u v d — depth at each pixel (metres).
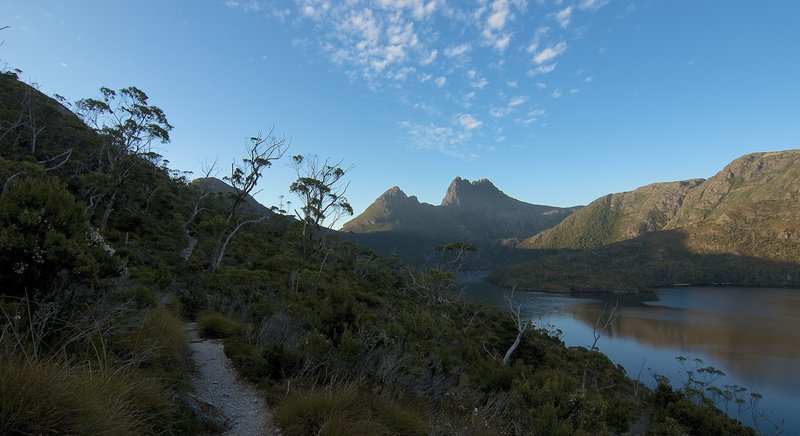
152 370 4.60
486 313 42.94
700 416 15.42
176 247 27.91
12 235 3.61
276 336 8.49
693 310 85.31
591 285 133.75
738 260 154.50
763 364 45.31
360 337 6.91
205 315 11.67
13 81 34.50
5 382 2.35
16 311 3.16
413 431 4.59
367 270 48.28
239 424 4.80
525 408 6.06
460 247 40.00
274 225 52.94
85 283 4.23
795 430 29.53
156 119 27.16
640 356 49.00
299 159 30.75
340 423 4.03
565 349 34.84
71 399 2.52
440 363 7.69
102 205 28.61
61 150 30.66
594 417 6.10
